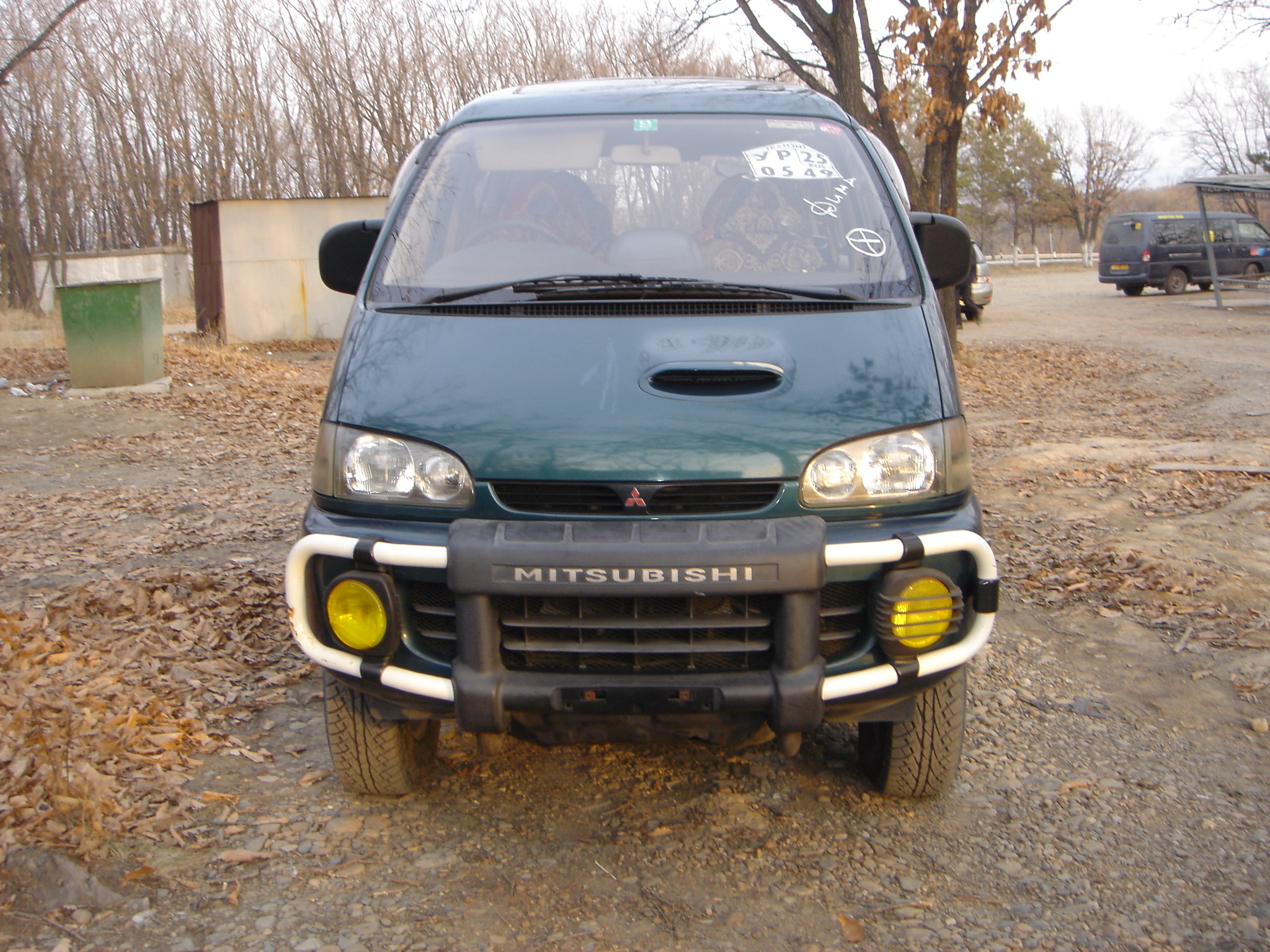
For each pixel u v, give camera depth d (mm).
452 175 3914
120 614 5164
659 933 2820
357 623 2900
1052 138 73625
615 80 4605
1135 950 2758
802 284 3451
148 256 33344
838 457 2904
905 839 3293
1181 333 20672
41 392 12648
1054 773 3732
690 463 2848
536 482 2863
